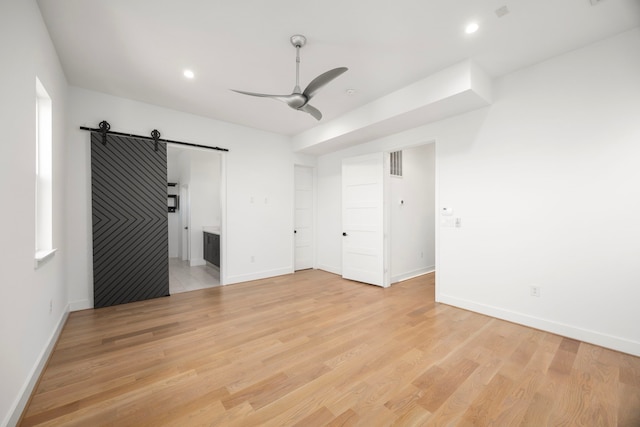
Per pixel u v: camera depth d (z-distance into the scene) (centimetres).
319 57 266
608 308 235
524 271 283
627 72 227
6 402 140
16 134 157
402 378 193
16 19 157
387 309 333
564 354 224
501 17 211
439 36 235
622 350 227
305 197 572
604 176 238
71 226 323
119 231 353
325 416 156
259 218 489
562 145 260
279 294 397
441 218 354
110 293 347
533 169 277
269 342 248
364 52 257
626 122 227
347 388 182
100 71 290
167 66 281
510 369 203
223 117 427
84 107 330
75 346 239
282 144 522
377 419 154
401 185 483
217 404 167
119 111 353
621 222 229
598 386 183
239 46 248
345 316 310
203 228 643
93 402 167
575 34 232
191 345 242
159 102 369
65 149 304
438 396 174
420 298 376
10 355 145
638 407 163
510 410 161
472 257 324
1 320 136
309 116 423
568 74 256
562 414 158
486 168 311
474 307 323
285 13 206
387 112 345
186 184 674
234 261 461
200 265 632
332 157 539
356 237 473
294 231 539
